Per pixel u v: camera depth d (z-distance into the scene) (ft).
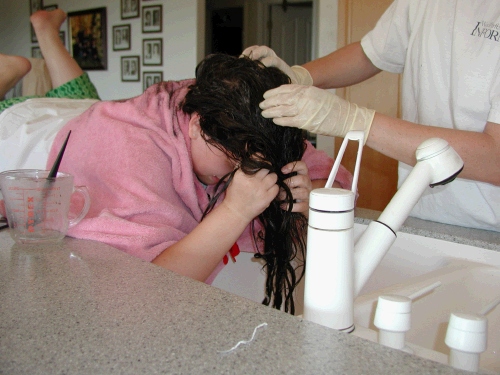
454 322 1.33
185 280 1.74
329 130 2.57
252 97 2.50
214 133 2.53
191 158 2.92
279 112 2.44
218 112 2.50
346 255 1.46
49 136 4.01
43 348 1.25
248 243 3.34
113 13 13.93
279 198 2.80
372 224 1.67
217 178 2.98
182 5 12.19
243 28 15.83
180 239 2.56
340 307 1.46
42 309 1.48
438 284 1.92
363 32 8.63
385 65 4.01
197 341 1.28
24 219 2.21
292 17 15.96
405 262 3.13
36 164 3.98
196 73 2.78
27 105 4.50
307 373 1.13
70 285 1.69
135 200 2.55
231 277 3.41
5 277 1.76
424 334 2.26
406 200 1.64
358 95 8.72
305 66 4.05
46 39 5.86
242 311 1.47
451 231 3.07
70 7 15.21
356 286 1.60
